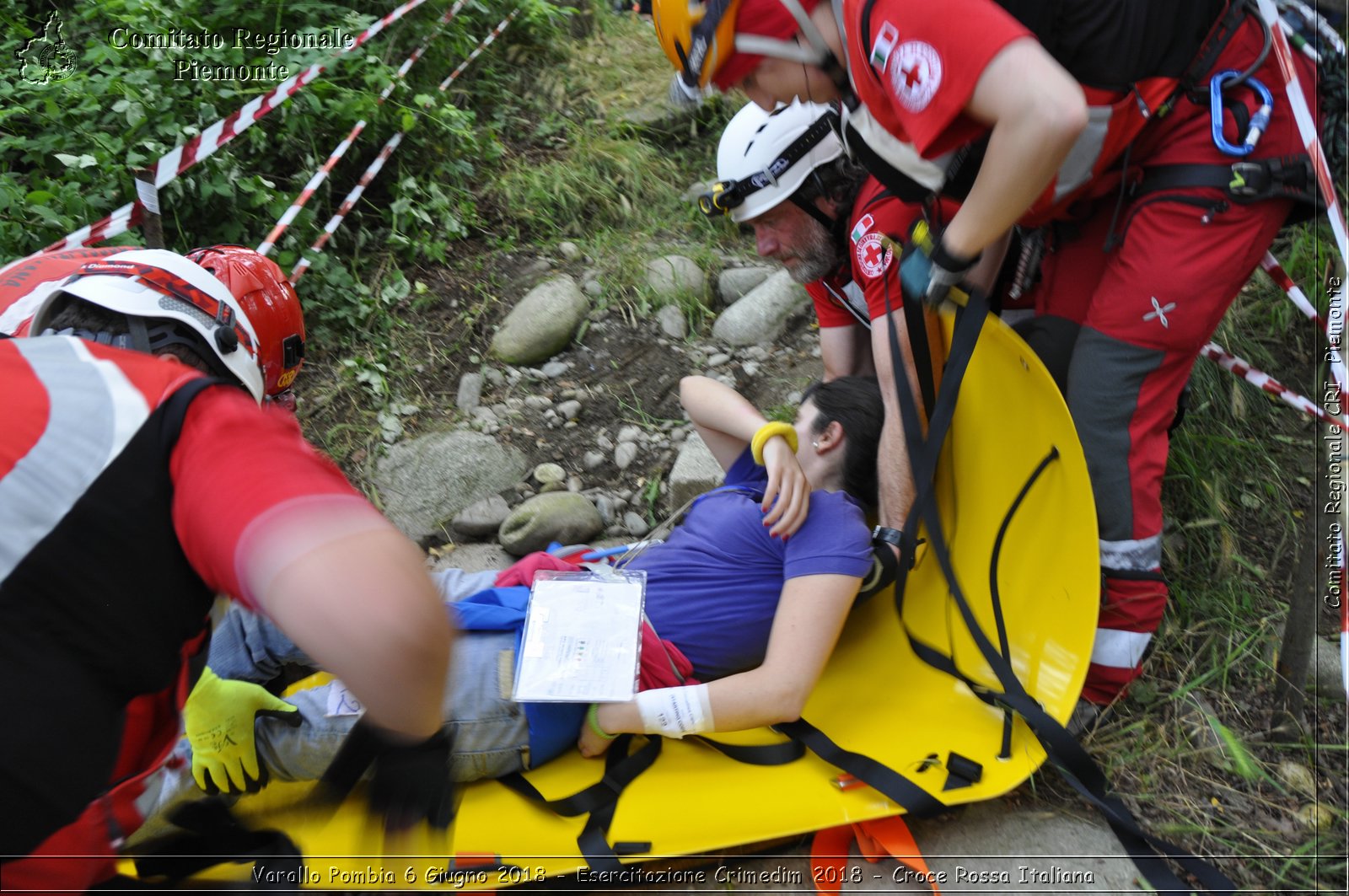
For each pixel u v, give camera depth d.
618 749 1.95
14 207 2.87
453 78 4.09
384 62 3.90
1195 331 1.97
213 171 3.25
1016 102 1.50
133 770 1.10
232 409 0.91
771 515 1.99
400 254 3.63
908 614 2.21
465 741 1.85
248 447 0.87
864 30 1.62
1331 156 2.02
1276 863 1.81
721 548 2.12
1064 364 2.21
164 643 0.96
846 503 2.04
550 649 1.88
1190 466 2.55
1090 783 1.83
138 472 0.90
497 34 4.30
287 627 0.76
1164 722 2.08
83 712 0.94
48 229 2.93
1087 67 1.78
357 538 0.78
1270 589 2.39
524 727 1.86
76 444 0.91
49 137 3.11
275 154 3.63
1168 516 2.52
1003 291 2.34
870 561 1.97
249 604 0.82
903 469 2.13
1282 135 1.92
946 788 1.83
